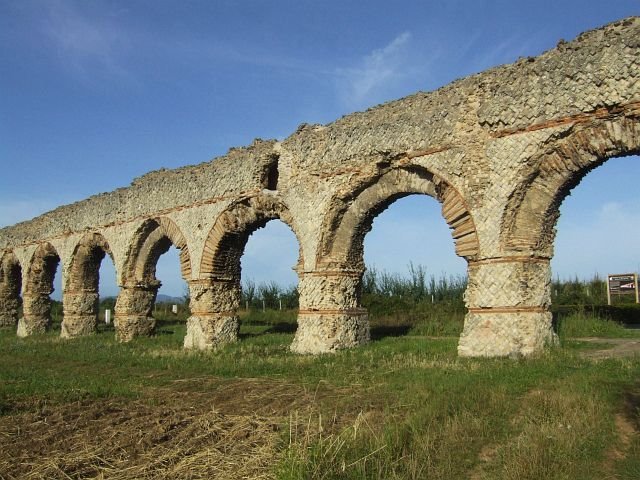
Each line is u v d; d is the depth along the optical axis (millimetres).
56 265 31453
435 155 14492
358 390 10469
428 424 7582
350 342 16797
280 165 18500
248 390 11125
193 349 18844
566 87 12297
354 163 16344
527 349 12555
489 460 6719
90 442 7938
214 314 20141
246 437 7930
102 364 15859
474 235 13609
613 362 10828
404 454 6742
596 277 33656
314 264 17078
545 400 8250
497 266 13078
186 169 21906
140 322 24203
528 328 12758
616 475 6254
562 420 7547
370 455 6547
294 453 6613
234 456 7137
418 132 14930
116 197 25125
